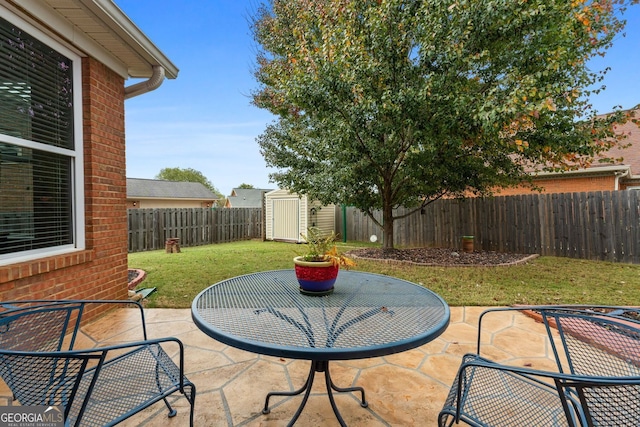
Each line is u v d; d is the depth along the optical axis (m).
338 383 2.25
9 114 2.70
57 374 1.26
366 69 5.23
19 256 2.78
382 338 1.48
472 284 4.83
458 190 6.99
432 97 4.94
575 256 7.08
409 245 9.69
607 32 5.27
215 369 2.44
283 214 11.77
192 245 10.93
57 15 2.94
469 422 1.31
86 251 3.35
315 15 6.03
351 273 2.87
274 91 8.78
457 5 4.52
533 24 4.63
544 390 1.54
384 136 6.68
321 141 6.99
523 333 3.09
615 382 0.95
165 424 1.82
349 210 11.40
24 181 2.87
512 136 5.42
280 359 2.61
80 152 3.37
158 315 3.61
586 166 6.05
